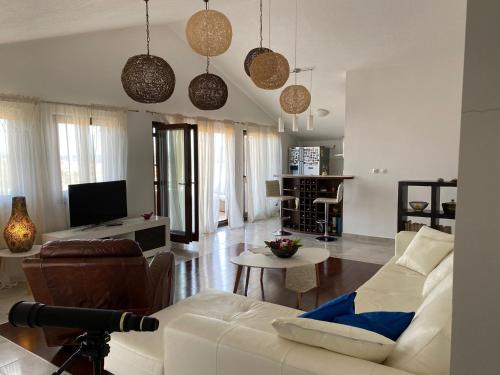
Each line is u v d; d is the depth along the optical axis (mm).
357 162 6016
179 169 5773
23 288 3836
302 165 8883
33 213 4156
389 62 5508
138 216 5426
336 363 1262
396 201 5730
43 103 4277
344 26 4742
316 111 7520
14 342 2674
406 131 5590
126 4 3143
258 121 8094
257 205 8039
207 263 4754
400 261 3141
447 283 1665
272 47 5496
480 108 744
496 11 719
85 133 4676
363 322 1491
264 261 3213
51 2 2424
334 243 5809
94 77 4859
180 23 5727
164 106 5910
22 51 4082
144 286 2230
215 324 1576
